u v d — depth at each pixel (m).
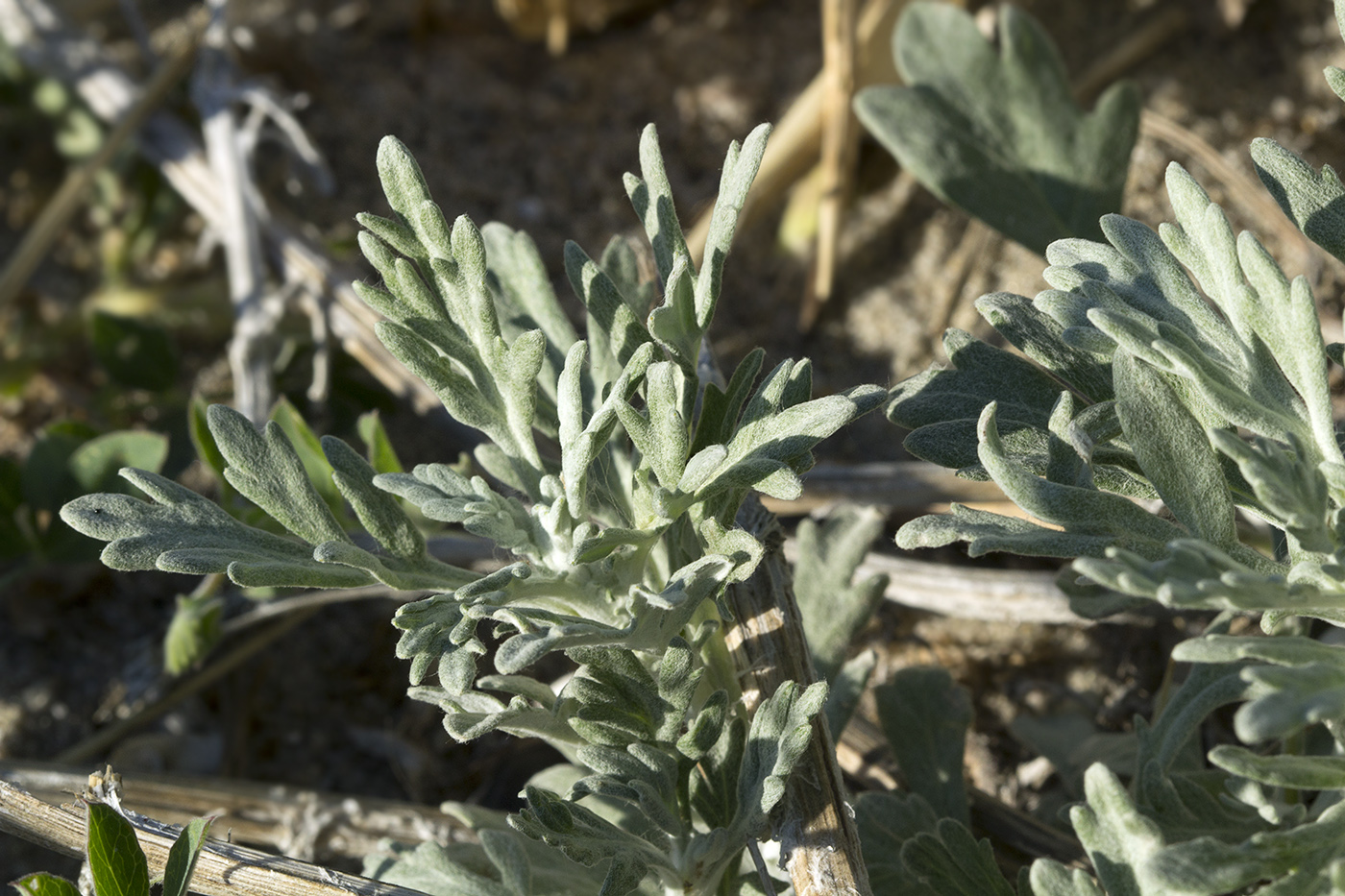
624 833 0.57
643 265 0.65
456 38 0.99
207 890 0.58
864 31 0.85
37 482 0.71
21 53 0.88
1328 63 0.86
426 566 0.57
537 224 0.90
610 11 1.00
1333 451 0.54
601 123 0.95
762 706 0.56
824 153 0.83
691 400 0.57
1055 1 0.92
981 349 0.58
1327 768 0.53
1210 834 0.58
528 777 0.72
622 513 0.59
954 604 0.69
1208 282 0.56
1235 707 0.68
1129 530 0.54
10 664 0.74
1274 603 0.53
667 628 0.56
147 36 0.91
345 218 0.89
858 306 0.84
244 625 0.72
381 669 0.75
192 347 0.87
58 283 0.90
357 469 0.57
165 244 0.91
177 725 0.74
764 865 0.58
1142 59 0.90
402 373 0.73
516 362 0.56
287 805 0.67
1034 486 0.54
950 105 0.72
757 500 0.60
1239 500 0.57
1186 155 0.83
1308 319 0.54
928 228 0.86
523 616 0.54
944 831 0.59
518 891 0.58
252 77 0.91
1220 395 0.54
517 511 0.57
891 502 0.70
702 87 0.95
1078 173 0.71
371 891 0.58
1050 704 0.71
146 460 0.70
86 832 0.59
